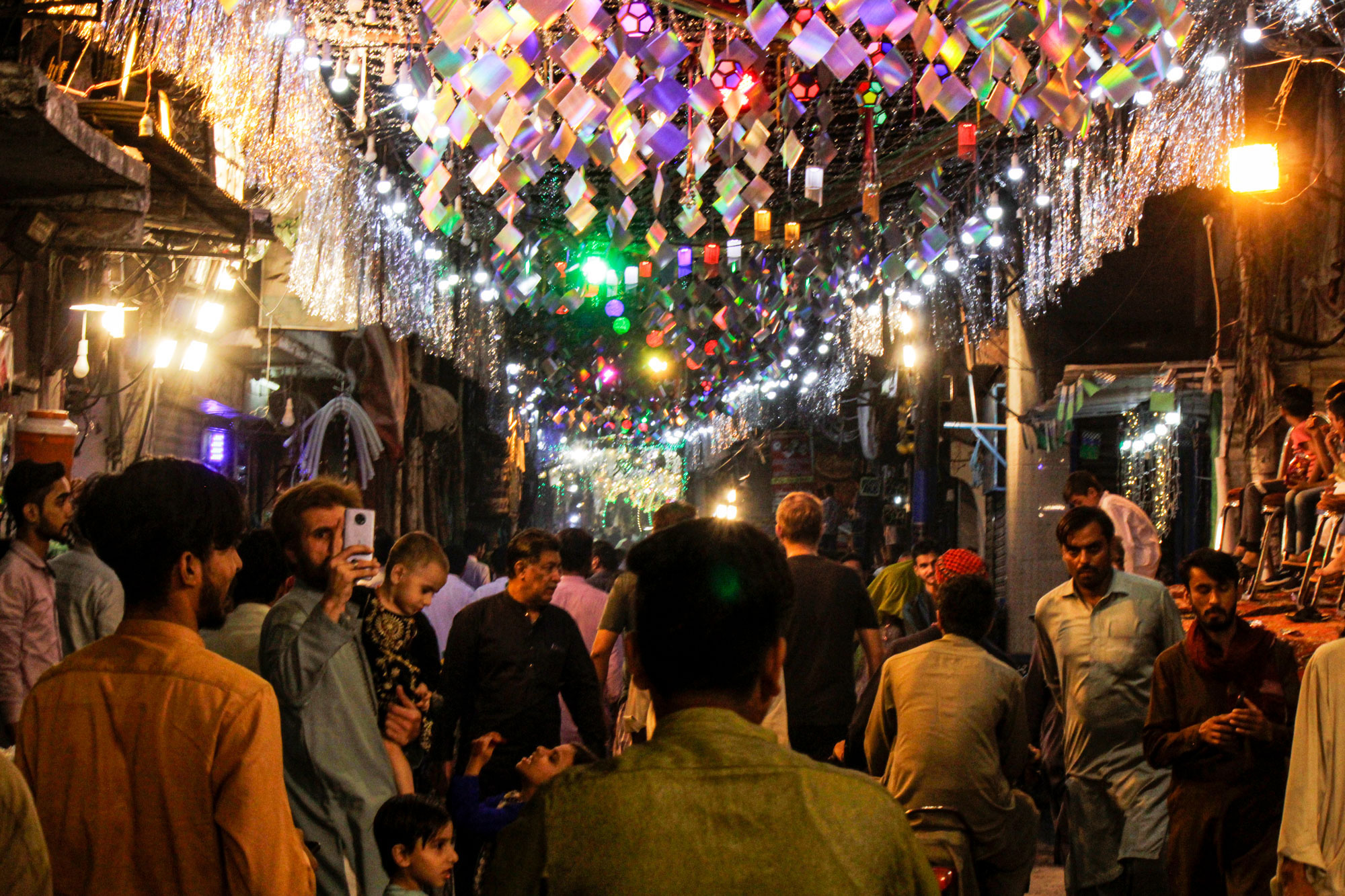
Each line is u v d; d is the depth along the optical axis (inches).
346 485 165.5
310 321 466.6
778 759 73.0
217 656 99.3
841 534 1130.0
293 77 351.6
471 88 198.8
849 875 70.1
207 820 94.0
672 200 476.7
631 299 559.2
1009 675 189.5
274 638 151.7
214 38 278.8
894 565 437.7
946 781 182.5
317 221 430.0
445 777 218.4
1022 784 212.7
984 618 192.5
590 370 1104.8
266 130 332.5
